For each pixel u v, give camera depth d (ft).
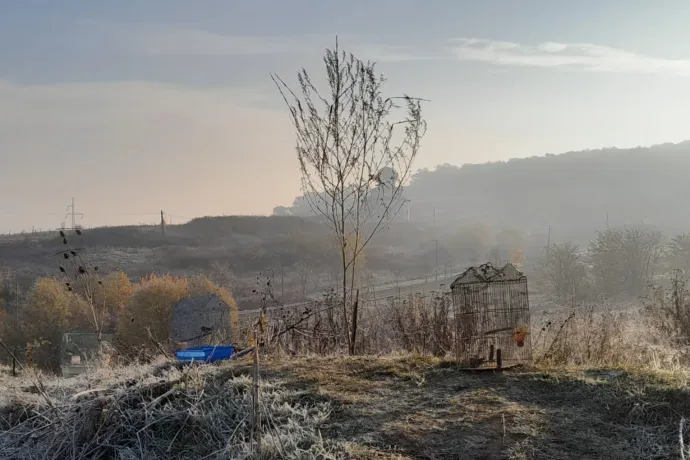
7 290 138.10
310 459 16.12
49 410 20.99
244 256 213.46
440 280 173.17
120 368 25.86
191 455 18.11
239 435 18.34
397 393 20.54
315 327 33.40
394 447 16.55
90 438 19.65
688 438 16.61
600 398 19.11
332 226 49.49
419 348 30.78
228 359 25.54
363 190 36.09
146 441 19.12
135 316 82.69
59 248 208.54
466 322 23.93
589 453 16.05
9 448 19.44
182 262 211.82
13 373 30.83
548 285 118.32
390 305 35.45
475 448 16.34
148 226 276.41
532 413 18.35
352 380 21.97
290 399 20.20
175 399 20.80
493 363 23.16
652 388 19.11
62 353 29.17
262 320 26.68
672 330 31.37
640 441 16.60
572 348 27.12
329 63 35.70
